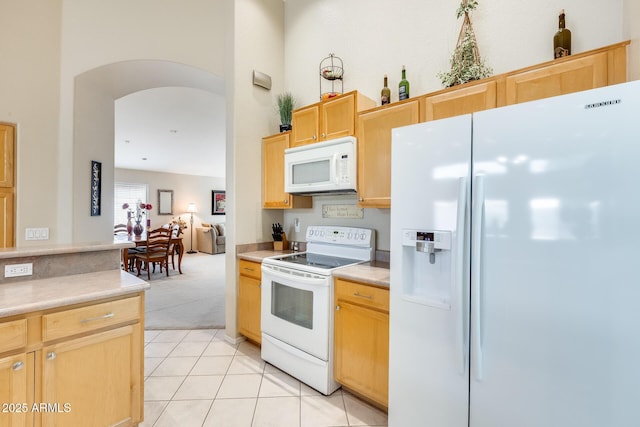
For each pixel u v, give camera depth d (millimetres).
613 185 1007
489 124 1265
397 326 1582
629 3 1446
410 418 1530
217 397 2066
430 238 1443
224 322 3447
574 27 1754
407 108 2053
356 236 2566
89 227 3199
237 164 2943
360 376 1953
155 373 2371
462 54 1958
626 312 985
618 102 999
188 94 3969
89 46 2998
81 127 3072
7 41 2727
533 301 1156
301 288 2219
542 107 1142
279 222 3340
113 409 1562
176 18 3104
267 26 3219
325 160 2459
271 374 2371
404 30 2477
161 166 8445
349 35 2836
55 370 1380
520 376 1188
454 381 1368
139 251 5648
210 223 9914
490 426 1263
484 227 1267
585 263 1055
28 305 1302
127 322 1618
